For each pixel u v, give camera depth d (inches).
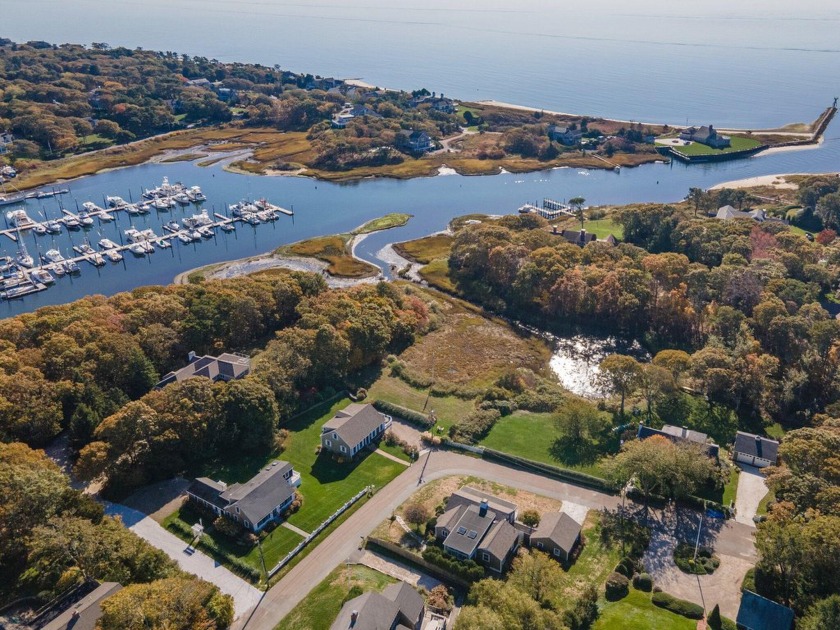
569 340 6712.6
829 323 5585.6
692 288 6683.1
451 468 4510.3
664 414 5157.5
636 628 3147.1
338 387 5462.6
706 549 3722.9
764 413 5221.5
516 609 2979.8
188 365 5354.3
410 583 3496.6
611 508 4097.0
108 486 4104.3
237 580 3494.1
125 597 2856.8
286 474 4215.1
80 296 7632.9
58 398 4571.9
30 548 3395.7
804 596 3240.7
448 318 7140.8
